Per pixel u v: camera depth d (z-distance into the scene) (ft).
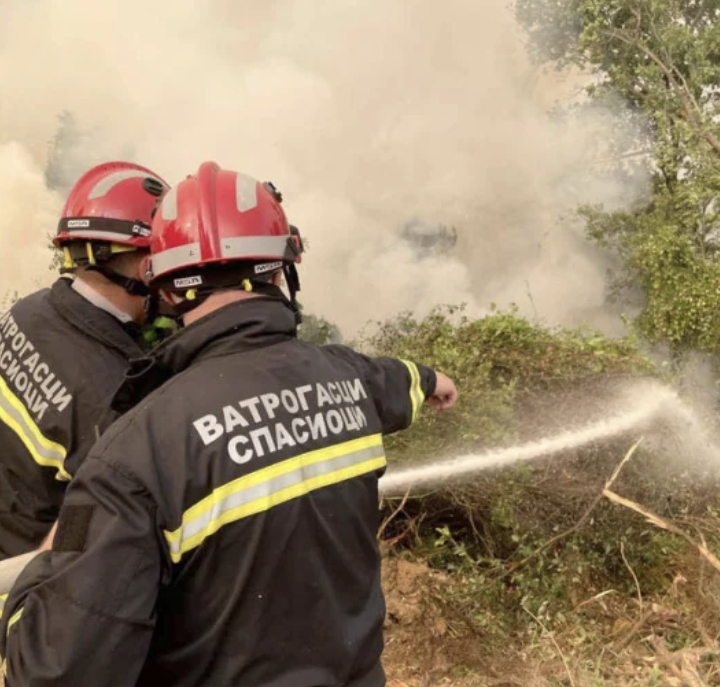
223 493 4.26
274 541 4.35
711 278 32.50
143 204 7.06
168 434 4.31
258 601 4.33
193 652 4.37
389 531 13.61
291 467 4.50
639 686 9.78
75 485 4.26
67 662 3.79
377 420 5.37
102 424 6.45
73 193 7.16
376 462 5.12
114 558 3.96
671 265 34.30
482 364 13.35
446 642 11.08
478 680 10.51
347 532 4.75
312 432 4.71
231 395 4.52
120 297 6.98
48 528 6.83
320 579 4.54
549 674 10.44
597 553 12.55
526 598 11.54
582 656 10.73
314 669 4.53
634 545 12.82
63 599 3.90
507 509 12.22
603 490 11.50
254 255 4.89
